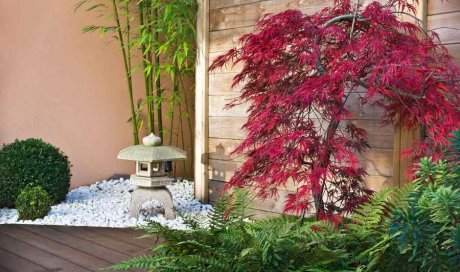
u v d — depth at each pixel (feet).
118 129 20.39
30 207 14.73
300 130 9.41
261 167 9.77
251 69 10.46
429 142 9.47
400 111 10.19
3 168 15.67
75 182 19.39
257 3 14.74
